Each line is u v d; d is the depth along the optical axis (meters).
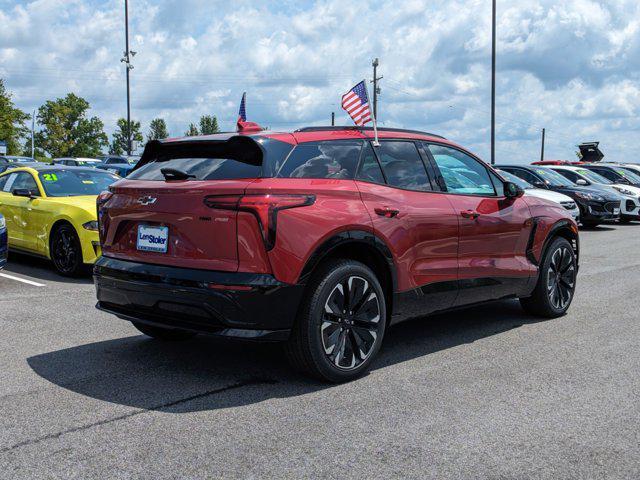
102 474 2.89
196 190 3.92
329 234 4.00
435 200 4.84
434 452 3.13
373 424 3.47
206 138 4.27
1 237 7.48
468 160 5.41
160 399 3.85
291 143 4.14
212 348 5.01
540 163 22.50
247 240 3.77
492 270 5.29
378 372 4.40
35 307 6.46
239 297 3.75
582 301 6.94
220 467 2.96
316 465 2.98
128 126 33.19
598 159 27.02
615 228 17.28
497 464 3.00
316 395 3.93
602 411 3.68
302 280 3.88
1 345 5.06
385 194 4.47
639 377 4.30
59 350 4.92
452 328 5.70
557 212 6.11
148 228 4.19
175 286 3.91
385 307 4.43
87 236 7.89
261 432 3.36
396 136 4.85
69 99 119.62
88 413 3.62
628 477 2.88
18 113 85.44
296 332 4.00
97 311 6.29
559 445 3.21
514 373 4.38
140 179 4.39
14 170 9.61
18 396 3.89
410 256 4.56
